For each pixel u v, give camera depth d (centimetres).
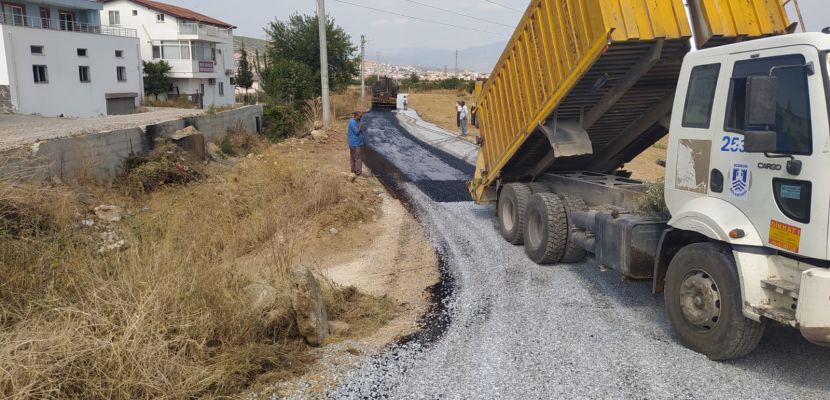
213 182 1212
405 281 703
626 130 775
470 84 6353
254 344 463
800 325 378
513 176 925
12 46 3038
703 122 475
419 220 1011
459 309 599
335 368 462
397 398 416
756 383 427
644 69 607
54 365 374
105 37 3791
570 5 633
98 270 509
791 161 390
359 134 1373
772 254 418
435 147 1994
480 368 461
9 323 452
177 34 5203
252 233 822
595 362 467
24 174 814
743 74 437
